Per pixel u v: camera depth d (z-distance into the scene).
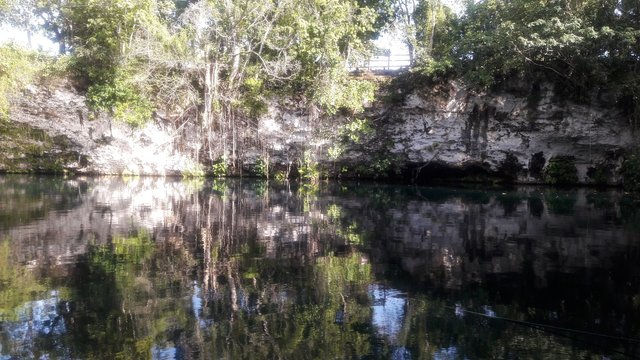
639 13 16.19
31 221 9.52
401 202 13.78
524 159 20.25
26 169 21.78
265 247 7.53
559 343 4.04
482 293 5.30
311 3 19.44
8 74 18.69
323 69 19.98
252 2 19.03
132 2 18.78
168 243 7.71
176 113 21.23
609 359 3.71
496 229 9.25
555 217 10.84
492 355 3.78
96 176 21.11
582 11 16.42
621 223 9.94
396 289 5.45
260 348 3.88
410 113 20.75
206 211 11.43
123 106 19.55
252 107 21.08
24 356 3.69
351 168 22.45
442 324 4.44
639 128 17.84
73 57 19.95
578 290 5.41
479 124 20.16
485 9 19.00
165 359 3.66
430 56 20.59
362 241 8.08
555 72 18.30
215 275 5.90
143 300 4.95
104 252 6.99
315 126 21.47
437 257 6.96
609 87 17.33
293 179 22.09
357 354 3.79
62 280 5.59
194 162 21.77
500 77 19.11
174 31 21.02
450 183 20.98
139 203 12.63
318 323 4.43
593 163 19.55
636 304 4.92
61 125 20.67
